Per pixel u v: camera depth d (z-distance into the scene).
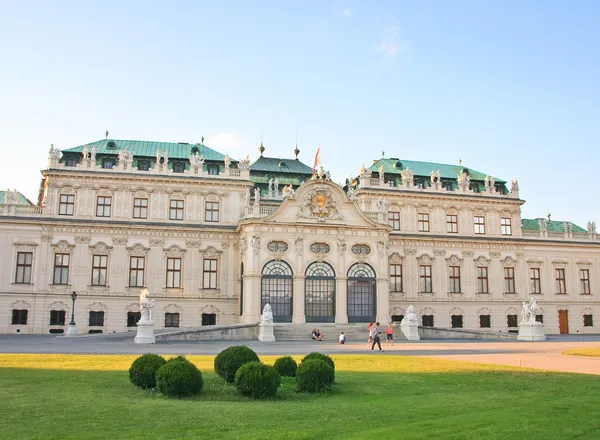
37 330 72.50
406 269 85.38
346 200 76.56
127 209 77.44
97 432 16.17
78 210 75.94
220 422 17.67
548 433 16.64
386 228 76.81
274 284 73.06
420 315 84.88
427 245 86.81
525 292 90.12
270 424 17.50
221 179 80.75
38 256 73.88
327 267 74.88
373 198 85.81
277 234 73.56
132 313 75.62
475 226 89.81
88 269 75.00
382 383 26.42
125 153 78.50
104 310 74.69
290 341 62.50
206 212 80.19
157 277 76.94
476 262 88.62
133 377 23.86
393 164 93.00
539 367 33.88
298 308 72.44
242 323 72.62
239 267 78.62
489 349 50.84
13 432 16.02
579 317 92.38
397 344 58.09
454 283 87.38
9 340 56.53
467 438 16.05
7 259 73.06
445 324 85.75
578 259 93.88
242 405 20.64
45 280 73.50
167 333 58.28
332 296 74.44
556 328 90.81
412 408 20.28
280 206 74.19
